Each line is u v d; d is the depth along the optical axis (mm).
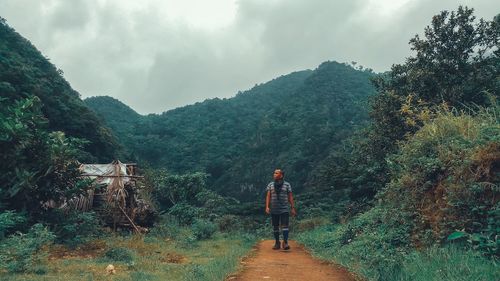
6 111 11125
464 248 5039
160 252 9406
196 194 26484
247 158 135250
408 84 17812
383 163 16031
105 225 15297
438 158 7168
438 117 8516
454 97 15930
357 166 18469
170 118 174000
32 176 9898
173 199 26266
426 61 17828
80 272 6199
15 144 10266
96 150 61000
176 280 5559
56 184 11234
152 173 32531
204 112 178875
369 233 8195
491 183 5492
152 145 140250
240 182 128125
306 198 32062
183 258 8555
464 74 17047
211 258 8680
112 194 16453
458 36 17578
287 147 127438
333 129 120125
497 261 4434
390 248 6523
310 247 10953
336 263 6785
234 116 174000
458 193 5855
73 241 9758
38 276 5672
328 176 22328
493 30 17281
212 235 15320
